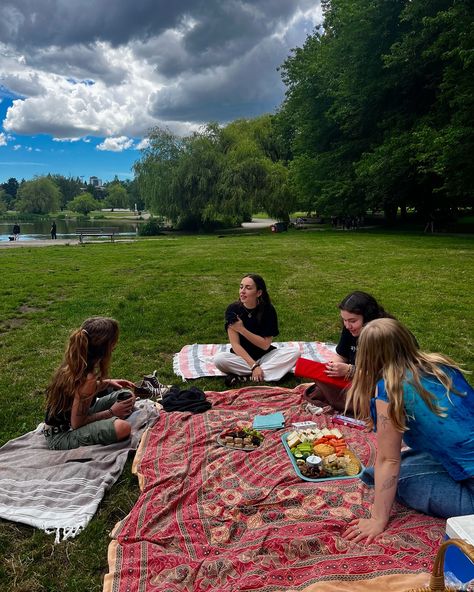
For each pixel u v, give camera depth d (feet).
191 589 7.52
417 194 90.27
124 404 12.96
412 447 8.61
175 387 15.75
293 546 8.11
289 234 97.35
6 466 11.40
